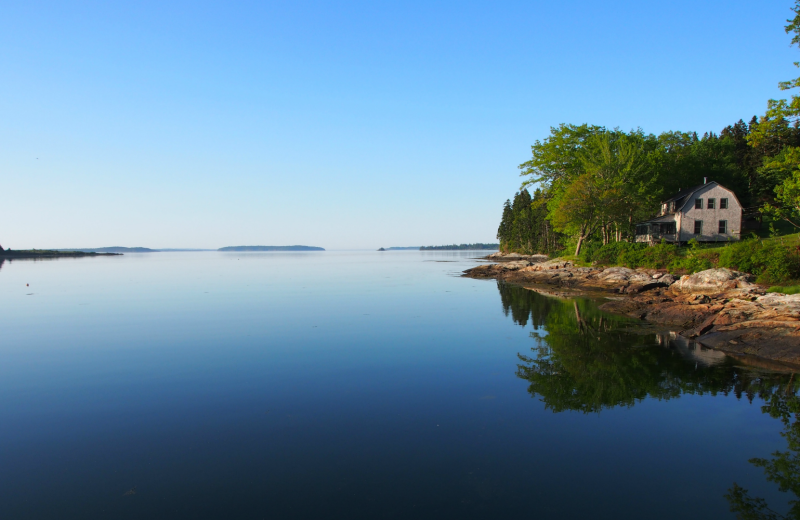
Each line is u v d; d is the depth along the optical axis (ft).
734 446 25.76
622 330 58.54
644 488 21.45
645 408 31.37
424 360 44.62
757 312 52.70
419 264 277.85
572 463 23.86
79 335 57.93
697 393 34.32
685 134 204.23
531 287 120.47
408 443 26.25
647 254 122.01
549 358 45.06
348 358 45.60
